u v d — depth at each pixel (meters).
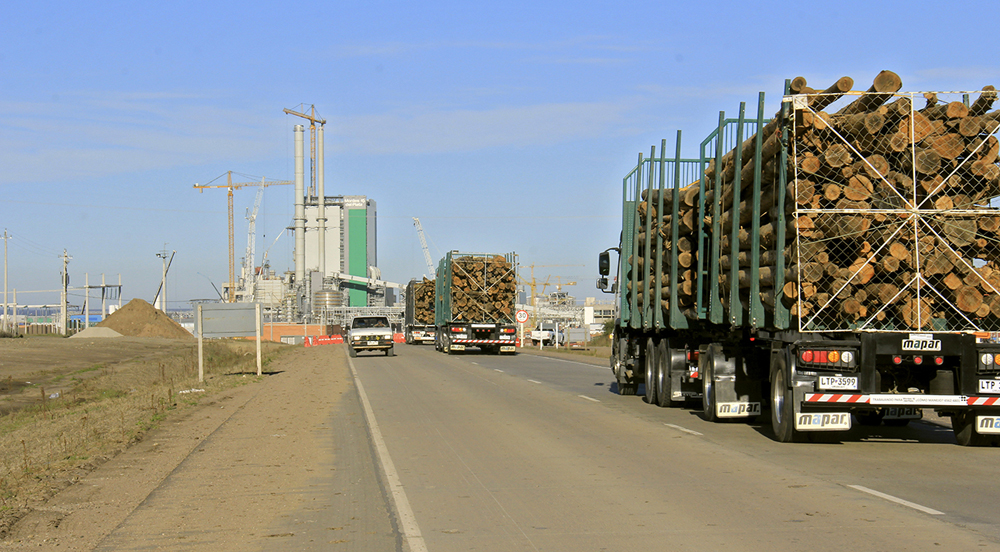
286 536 7.18
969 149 11.27
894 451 11.47
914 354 11.27
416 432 13.88
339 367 34.16
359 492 9.01
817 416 11.62
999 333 11.34
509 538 7.00
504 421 15.30
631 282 19.80
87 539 7.18
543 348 60.28
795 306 11.44
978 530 6.95
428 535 7.15
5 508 8.33
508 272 45.09
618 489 8.96
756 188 12.33
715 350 14.65
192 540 7.10
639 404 18.47
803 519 7.43
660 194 17.05
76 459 11.29
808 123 11.21
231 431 14.38
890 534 6.85
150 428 14.84
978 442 11.88
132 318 88.50
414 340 64.94
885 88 11.28
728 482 9.24
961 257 11.27
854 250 11.35
